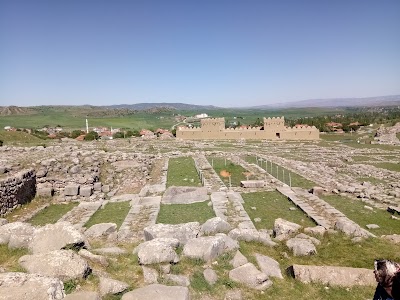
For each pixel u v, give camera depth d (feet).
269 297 29.84
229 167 124.98
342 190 87.20
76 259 27.66
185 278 30.04
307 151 228.84
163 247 32.65
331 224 57.62
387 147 254.68
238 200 75.51
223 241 36.42
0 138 244.83
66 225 34.35
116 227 55.06
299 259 38.47
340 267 34.45
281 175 116.37
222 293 28.94
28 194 82.02
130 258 33.53
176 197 77.00
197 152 183.32
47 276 24.63
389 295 18.04
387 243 44.27
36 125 643.45
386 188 101.14
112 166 108.78
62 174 93.61
